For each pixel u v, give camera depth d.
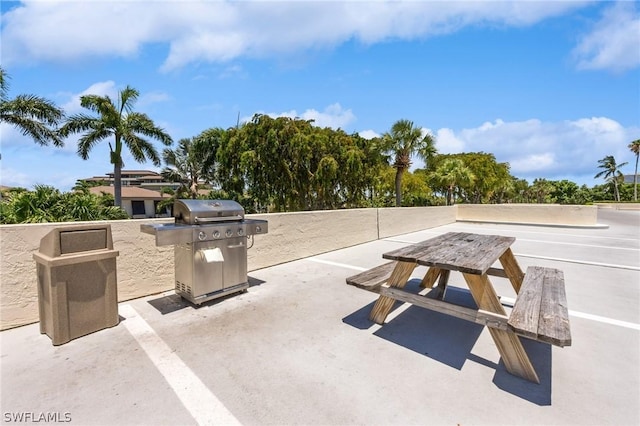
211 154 21.67
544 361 2.11
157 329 2.59
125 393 1.75
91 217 7.13
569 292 3.69
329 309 3.08
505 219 13.95
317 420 1.53
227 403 1.67
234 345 2.33
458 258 2.31
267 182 16.61
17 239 2.56
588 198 47.78
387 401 1.68
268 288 3.78
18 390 1.77
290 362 2.09
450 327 2.66
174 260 3.37
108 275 2.57
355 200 19.22
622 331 2.60
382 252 6.24
